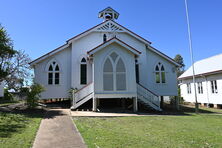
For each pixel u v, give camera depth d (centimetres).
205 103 2436
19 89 1535
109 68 1496
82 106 1658
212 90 2295
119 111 1474
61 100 1917
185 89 2992
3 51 1448
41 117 1090
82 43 1855
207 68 2489
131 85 1502
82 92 1495
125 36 1959
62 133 716
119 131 766
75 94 1477
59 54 1822
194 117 1273
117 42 1503
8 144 554
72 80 1773
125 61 1524
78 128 804
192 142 626
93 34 1897
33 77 1712
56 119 1034
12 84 1554
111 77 1487
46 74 1756
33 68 1769
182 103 2794
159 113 1479
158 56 1992
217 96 2188
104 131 755
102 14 2194
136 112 1456
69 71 1819
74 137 659
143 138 657
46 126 846
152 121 1050
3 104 1833
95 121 1008
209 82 2358
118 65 1512
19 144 557
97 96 1441
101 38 1903
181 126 916
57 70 1794
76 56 1820
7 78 1529
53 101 1975
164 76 1967
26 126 823
